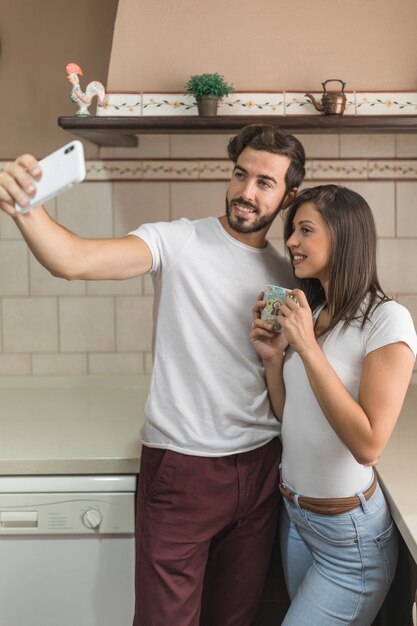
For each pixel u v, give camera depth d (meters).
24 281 2.55
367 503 1.52
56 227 1.33
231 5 2.07
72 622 1.85
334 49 2.10
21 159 1.12
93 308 2.56
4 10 2.45
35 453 1.84
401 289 2.54
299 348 1.39
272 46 2.09
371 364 1.40
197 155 2.49
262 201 1.56
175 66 2.10
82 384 2.58
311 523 1.55
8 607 1.85
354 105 2.12
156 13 2.07
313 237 1.50
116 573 1.83
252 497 1.69
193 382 1.61
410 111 2.11
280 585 1.95
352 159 2.49
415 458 1.79
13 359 2.58
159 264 1.59
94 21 2.45
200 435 1.62
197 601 1.68
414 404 2.35
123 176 2.50
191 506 1.63
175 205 2.50
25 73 2.47
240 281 1.62
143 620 1.65
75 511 1.81
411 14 2.08
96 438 1.97
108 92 2.11
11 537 1.83
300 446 1.54
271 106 2.11
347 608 1.55
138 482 1.74
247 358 1.63
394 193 2.50
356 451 1.37
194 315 1.60
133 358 2.57
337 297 1.49
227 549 1.76
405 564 1.75
